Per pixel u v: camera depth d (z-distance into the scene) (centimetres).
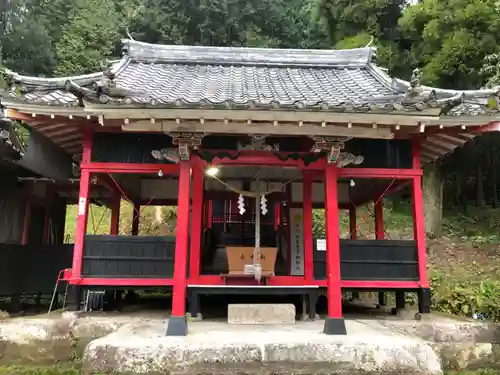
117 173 860
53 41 2316
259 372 526
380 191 1045
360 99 709
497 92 718
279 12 2638
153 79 902
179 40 2323
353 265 789
